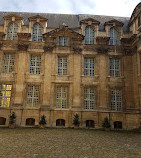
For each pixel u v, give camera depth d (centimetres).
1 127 2127
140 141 1379
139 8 2373
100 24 2777
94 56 2478
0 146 1100
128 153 998
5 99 2316
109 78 2412
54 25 2702
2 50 2416
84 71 2462
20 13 2930
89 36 2573
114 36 2600
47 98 2294
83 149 1069
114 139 1449
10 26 2550
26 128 2072
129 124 2241
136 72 2322
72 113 2261
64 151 1013
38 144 1180
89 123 2277
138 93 2239
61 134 1648
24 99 2289
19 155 914
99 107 2297
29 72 2397
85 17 2941
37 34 2534
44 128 2095
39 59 2475
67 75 2386
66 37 2547
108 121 2133
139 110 2184
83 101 2342
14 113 2148
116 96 2398
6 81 2327
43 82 2350
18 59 2384
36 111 2258
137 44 2328
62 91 2384
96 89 2378
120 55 2484
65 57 2494
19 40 2425
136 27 2414
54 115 2256
